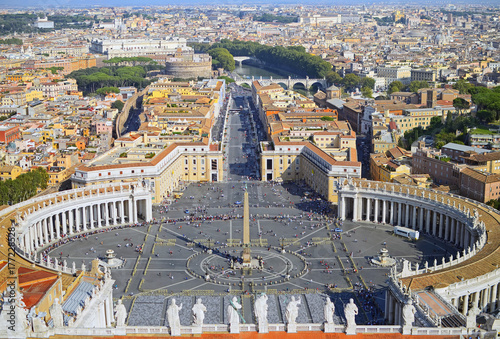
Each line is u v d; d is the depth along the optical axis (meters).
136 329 155.88
